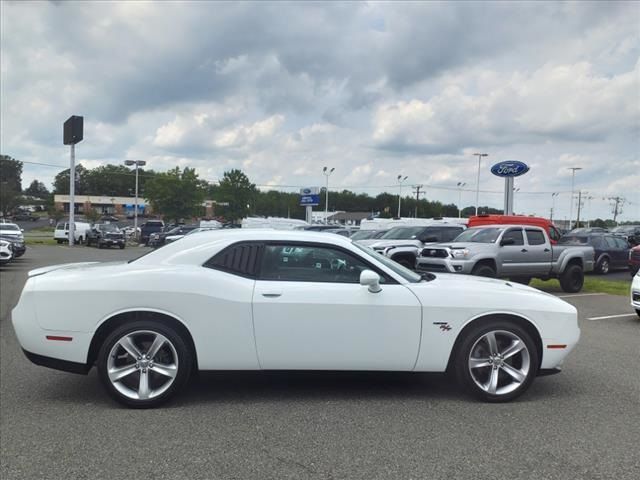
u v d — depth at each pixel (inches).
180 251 186.5
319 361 180.7
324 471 133.4
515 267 504.4
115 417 169.8
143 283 176.4
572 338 191.0
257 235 189.5
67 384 206.1
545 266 523.5
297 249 187.9
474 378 184.9
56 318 175.2
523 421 167.9
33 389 199.6
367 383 206.8
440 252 495.5
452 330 183.9
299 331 178.4
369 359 182.1
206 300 176.1
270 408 178.4
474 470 134.1
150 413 173.5
